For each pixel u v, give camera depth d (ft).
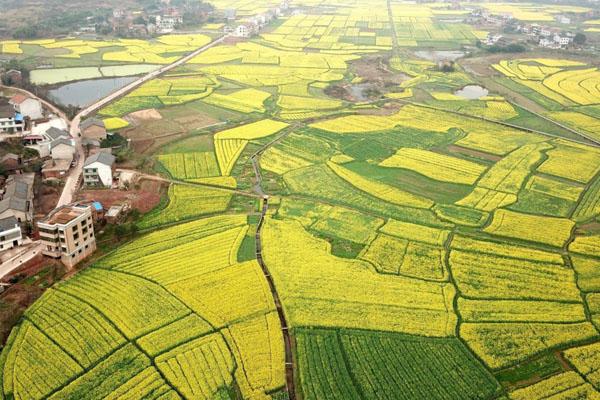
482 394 215.51
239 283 278.05
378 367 227.81
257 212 358.64
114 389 213.87
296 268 292.20
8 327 244.63
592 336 247.29
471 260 304.50
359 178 411.13
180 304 261.65
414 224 344.90
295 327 248.73
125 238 319.27
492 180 412.16
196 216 351.87
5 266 280.31
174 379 218.38
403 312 260.01
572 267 301.02
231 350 233.76
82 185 380.37
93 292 269.23
